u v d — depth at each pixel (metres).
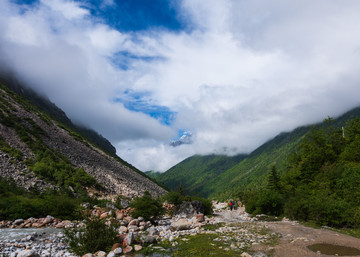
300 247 14.79
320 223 23.78
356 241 16.36
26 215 25.53
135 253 14.07
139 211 26.81
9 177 38.03
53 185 42.28
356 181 25.94
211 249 14.48
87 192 45.81
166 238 18.22
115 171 77.12
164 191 89.38
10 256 13.17
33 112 93.25
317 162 43.25
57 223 24.83
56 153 59.22
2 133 54.34
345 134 48.84
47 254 13.57
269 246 15.05
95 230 15.35
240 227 22.67
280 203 34.09
